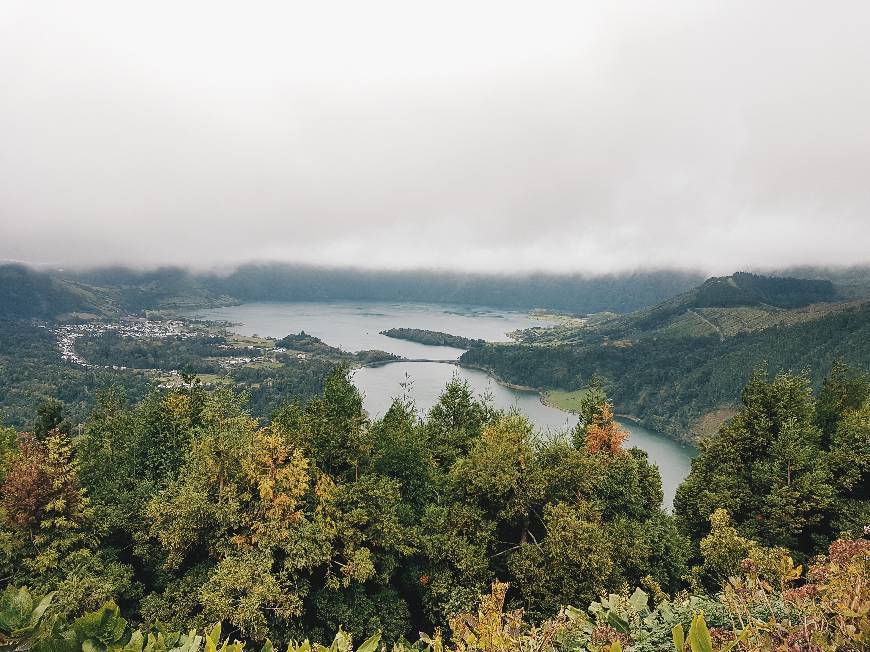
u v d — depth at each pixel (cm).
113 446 3828
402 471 3231
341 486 2672
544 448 3122
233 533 2464
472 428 4516
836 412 4675
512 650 708
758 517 3438
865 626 479
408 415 4134
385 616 2452
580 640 784
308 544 2281
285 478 2398
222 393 3884
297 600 2169
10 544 2342
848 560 615
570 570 2381
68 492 2523
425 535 2680
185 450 3412
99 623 484
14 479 2445
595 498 3150
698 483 3878
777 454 3578
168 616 2266
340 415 3002
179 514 2345
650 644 728
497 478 2716
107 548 2680
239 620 2006
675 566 2766
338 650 540
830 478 3644
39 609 467
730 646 493
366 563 2325
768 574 827
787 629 559
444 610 2409
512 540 3002
